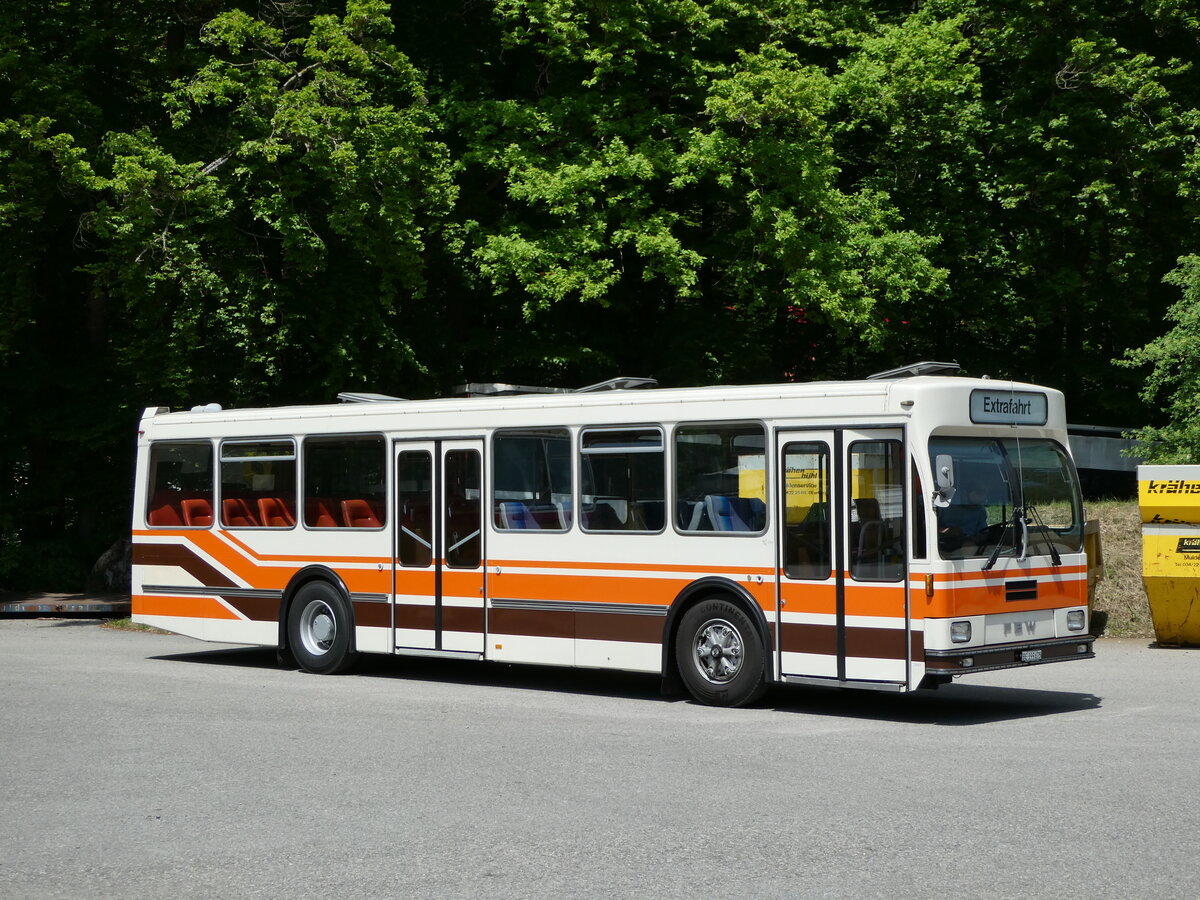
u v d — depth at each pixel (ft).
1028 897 19.84
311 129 66.64
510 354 80.69
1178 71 90.43
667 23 77.56
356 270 74.38
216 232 70.69
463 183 79.25
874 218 83.51
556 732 35.19
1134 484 90.02
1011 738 33.65
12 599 79.61
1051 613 39.22
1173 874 21.02
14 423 85.87
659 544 41.39
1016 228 95.61
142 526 54.85
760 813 25.52
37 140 68.03
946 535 36.55
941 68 86.28
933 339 102.58
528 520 44.32
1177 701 39.86
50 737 34.83
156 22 80.89
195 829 24.80
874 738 33.96
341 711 39.27
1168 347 66.90
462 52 80.79
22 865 22.47
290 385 79.46
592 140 76.33
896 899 19.80
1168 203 93.40
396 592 47.37
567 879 21.08
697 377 82.79
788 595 38.75
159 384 75.25
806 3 80.84
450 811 25.95
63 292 91.61
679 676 41.91
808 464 38.65
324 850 23.11
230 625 52.13
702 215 82.02
